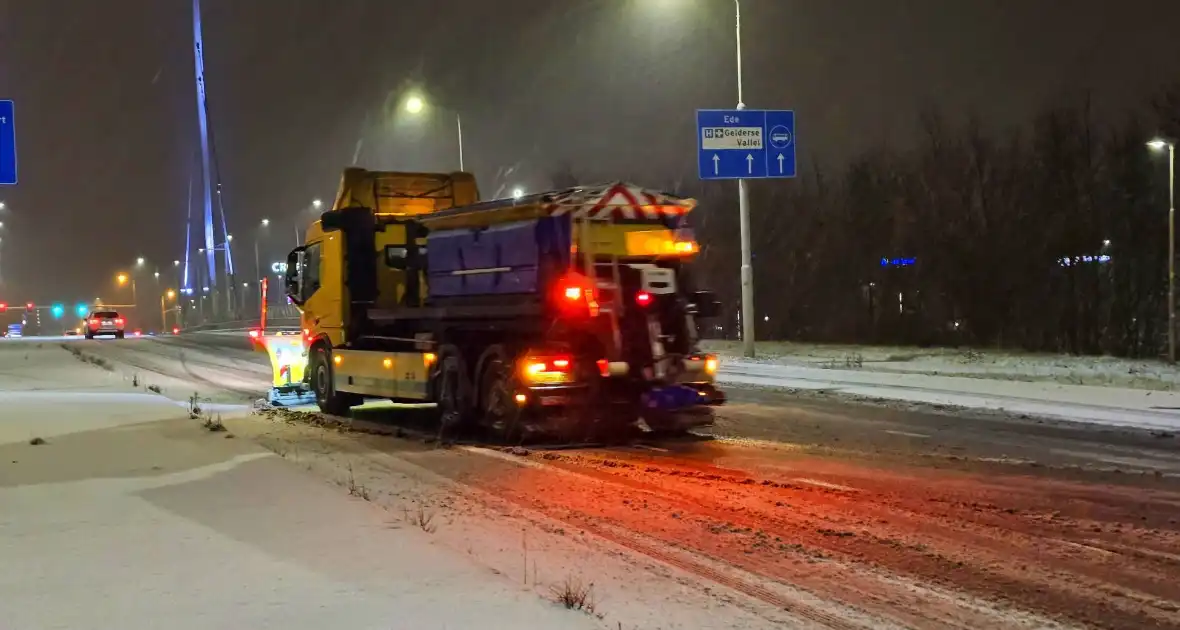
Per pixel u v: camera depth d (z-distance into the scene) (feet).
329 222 56.24
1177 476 34.55
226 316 322.96
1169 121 128.57
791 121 88.69
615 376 42.14
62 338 200.95
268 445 43.60
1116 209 131.64
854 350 111.24
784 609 19.89
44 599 19.19
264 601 19.01
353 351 55.11
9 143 67.77
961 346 131.13
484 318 45.32
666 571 22.47
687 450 41.55
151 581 20.39
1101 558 23.93
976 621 19.44
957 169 141.28
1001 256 136.26
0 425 47.03
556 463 38.60
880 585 21.80
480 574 20.95
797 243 155.94
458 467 37.76
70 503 28.43
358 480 34.73
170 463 35.63
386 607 18.61
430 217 49.70
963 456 39.19
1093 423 48.98
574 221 41.68
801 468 36.70
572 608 18.83
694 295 44.88
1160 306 131.13
